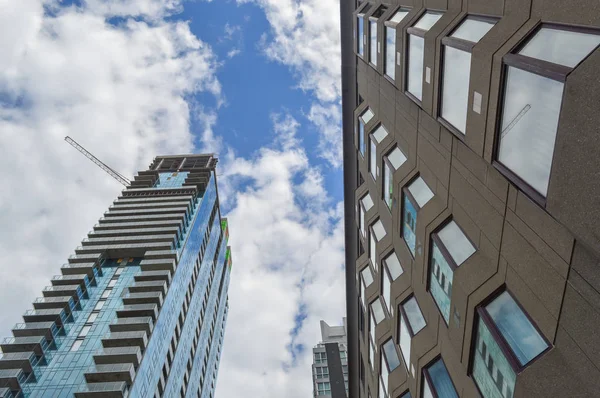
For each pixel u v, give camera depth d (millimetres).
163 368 64125
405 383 19422
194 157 134250
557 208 7668
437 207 14883
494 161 10672
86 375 51062
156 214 91812
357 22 29188
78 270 71500
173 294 73062
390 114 21781
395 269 21156
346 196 34438
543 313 8680
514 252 9891
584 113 6828
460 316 12516
